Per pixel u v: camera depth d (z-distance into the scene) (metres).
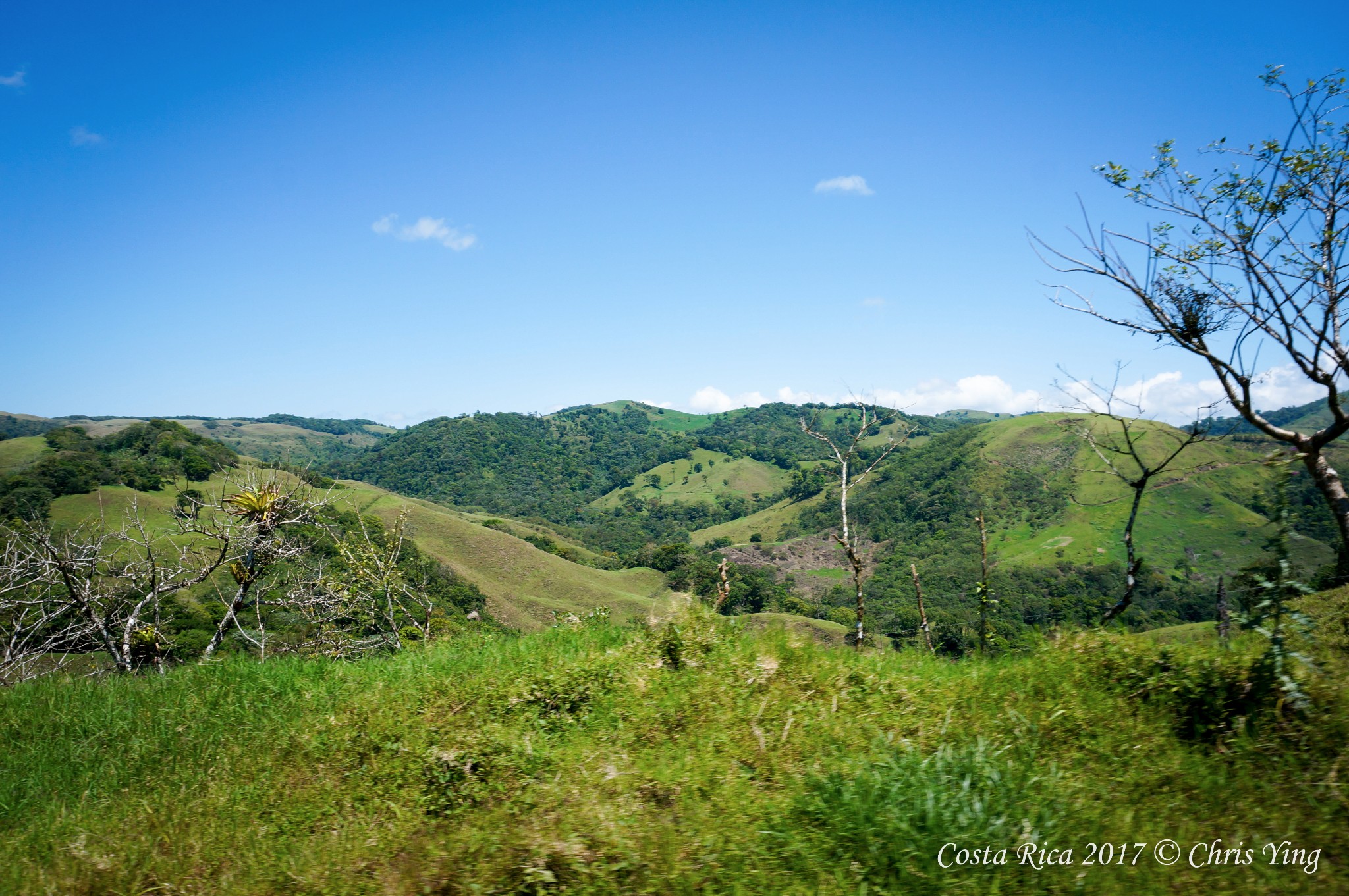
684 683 5.98
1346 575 5.31
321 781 5.38
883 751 4.46
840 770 4.18
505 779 4.92
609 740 5.29
